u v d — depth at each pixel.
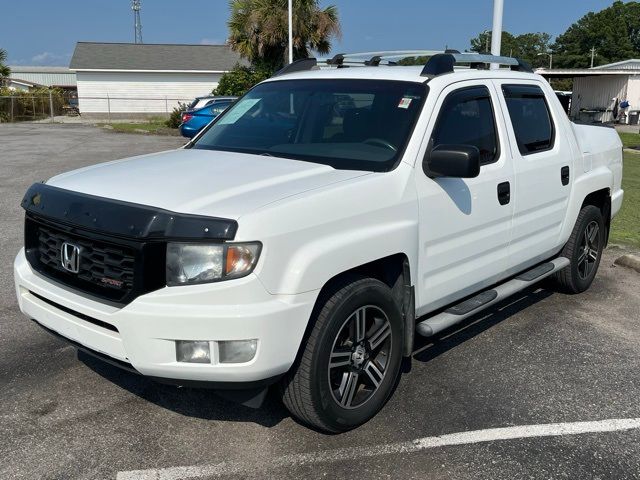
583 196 5.55
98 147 19.78
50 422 3.63
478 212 4.25
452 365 4.53
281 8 26.44
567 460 3.41
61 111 44.28
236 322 2.94
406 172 3.72
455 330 5.19
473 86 4.41
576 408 3.96
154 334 2.98
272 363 3.05
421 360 4.61
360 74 4.51
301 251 3.13
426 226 3.84
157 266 2.99
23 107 37.66
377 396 3.69
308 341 3.25
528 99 5.01
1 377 4.13
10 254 6.90
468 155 3.60
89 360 4.40
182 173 3.60
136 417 3.71
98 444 3.44
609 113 33.97
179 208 3.05
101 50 44.00
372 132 3.98
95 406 3.81
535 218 4.95
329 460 3.35
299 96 4.53
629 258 7.02
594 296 6.11
